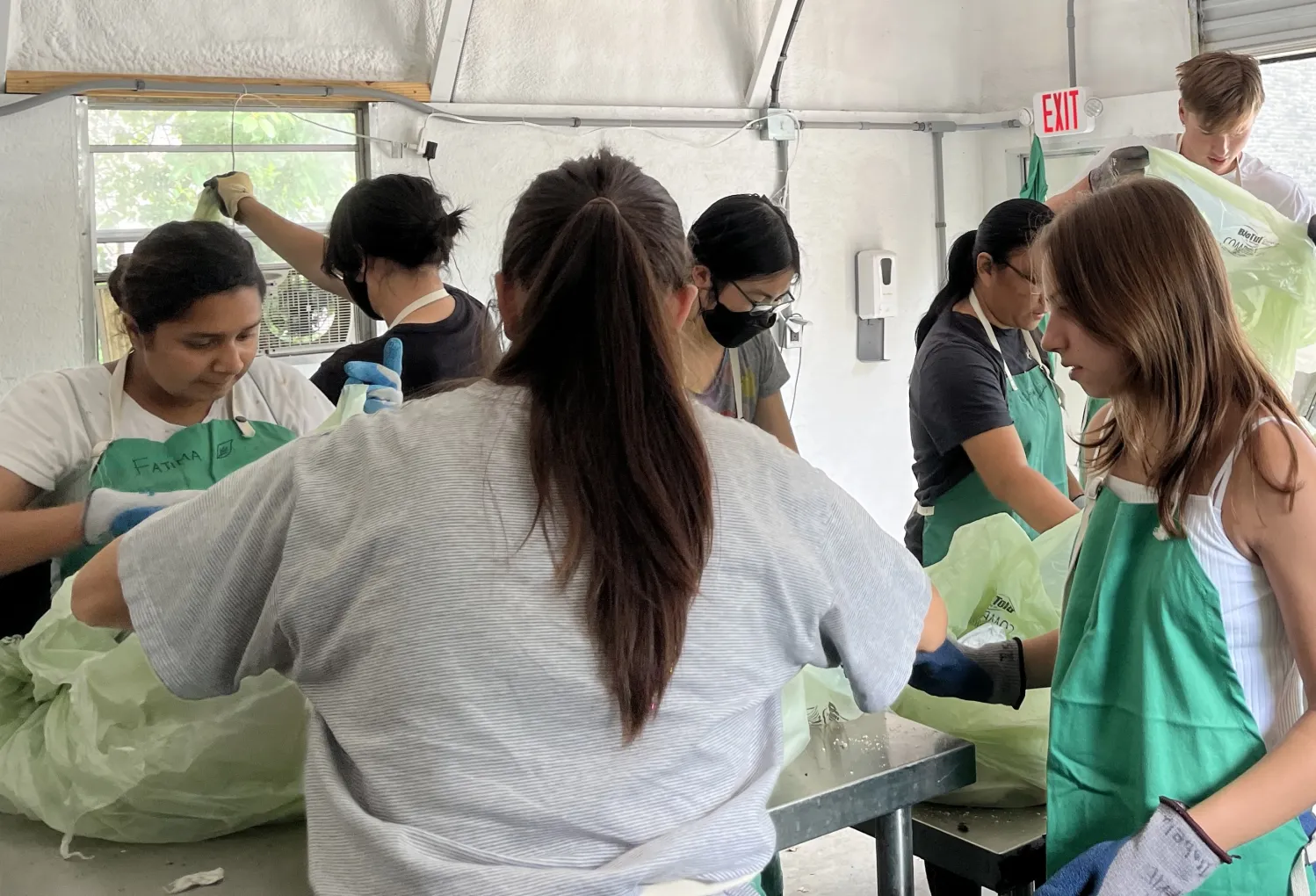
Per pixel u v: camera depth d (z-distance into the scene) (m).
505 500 0.98
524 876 0.95
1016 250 2.14
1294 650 1.22
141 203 3.12
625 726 0.98
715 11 4.04
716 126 4.10
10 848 1.31
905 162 4.62
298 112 3.31
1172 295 1.22
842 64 4.39
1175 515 1.25
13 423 1.64
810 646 1.08
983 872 1.42
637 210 1.09
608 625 0.97
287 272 3.26
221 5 3.10
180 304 1.57
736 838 1.03
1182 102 2.93
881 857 1.46
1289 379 2.41
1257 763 1.22
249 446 1.65
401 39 3.41
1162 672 1.27
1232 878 1.27
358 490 1.01
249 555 1.03
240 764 1.30
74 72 2.92
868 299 4.51
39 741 1.37
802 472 1.10
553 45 3.69
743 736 1.08
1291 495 1.18
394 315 2.14
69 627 1.40
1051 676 1.50
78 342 3.04
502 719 0.97
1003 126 4.71
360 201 2.09
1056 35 4.50
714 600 1.01
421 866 0.95
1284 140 4.00
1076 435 3.67
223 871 1.25
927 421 2.25
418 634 0.96
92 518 1.37
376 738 0.98
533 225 1.08
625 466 0.98
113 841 1.31
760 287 1.99
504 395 1.03
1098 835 1.34
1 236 2.91
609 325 0.99
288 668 1.08
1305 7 3.76
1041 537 1.75
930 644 1.26
